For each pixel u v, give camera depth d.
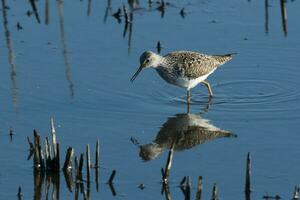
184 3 22.02
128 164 14.67
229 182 13.93
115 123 16.38
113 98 17.45
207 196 13.41
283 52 19.34
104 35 20.20
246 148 15.27
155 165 14.63
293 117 16.55
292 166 14.46
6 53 19.19
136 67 18.67
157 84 18.27
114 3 22.09
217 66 18.05
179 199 13.40
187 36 20.12
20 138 15.56
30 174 14.26
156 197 13.50
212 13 21.39
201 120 16.61
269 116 16.66
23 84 17.81
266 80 18.31
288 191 13.57
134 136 15.84
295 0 21.81
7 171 14.35
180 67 17.36
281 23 20.59
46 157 14.23
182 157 14.97
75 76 18.22
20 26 20.59
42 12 21.45
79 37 20.06
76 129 16.03
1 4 21.75
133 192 13.67
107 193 13.67
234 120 16.55
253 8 21.58
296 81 18.19
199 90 18.23
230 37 20.02
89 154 14.49
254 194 13.51
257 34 20.12
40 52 19.27
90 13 21.34
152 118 16.67
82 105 17.06
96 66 18.67
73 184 13.98
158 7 21.70
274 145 15.34
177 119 16.66
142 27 20.67
